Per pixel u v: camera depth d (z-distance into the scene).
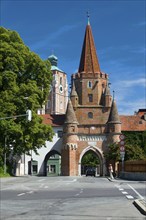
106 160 84.25
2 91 54.28
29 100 54.62
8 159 60.53
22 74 58.91
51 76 61.59
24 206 16.56
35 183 39.00
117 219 12.46
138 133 89.44
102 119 88.50
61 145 87.69
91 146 85.81
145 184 34.84
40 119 57.97
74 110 89.00
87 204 17.20
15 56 56.16
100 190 26.95
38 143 58.28
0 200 19.56
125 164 54.88
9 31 59.94
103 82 92.38
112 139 84.50
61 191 26.38
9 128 52.25
